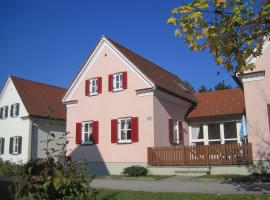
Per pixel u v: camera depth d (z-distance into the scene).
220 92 27.89
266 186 13.62
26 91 36.97
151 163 22.17
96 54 26.14
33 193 7.35
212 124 26.27
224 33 7.91
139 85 23.55
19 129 34.84
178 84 29.42
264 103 19.22
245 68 8.35
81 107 26.17
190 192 12.40
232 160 19.66
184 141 25.94
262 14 7.57
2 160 33.22
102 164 24.23
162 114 23.70
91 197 8.12
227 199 10.34
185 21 7.85
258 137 19.14
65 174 7.68
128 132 23.81
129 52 27.69
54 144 35.25
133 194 12.13
